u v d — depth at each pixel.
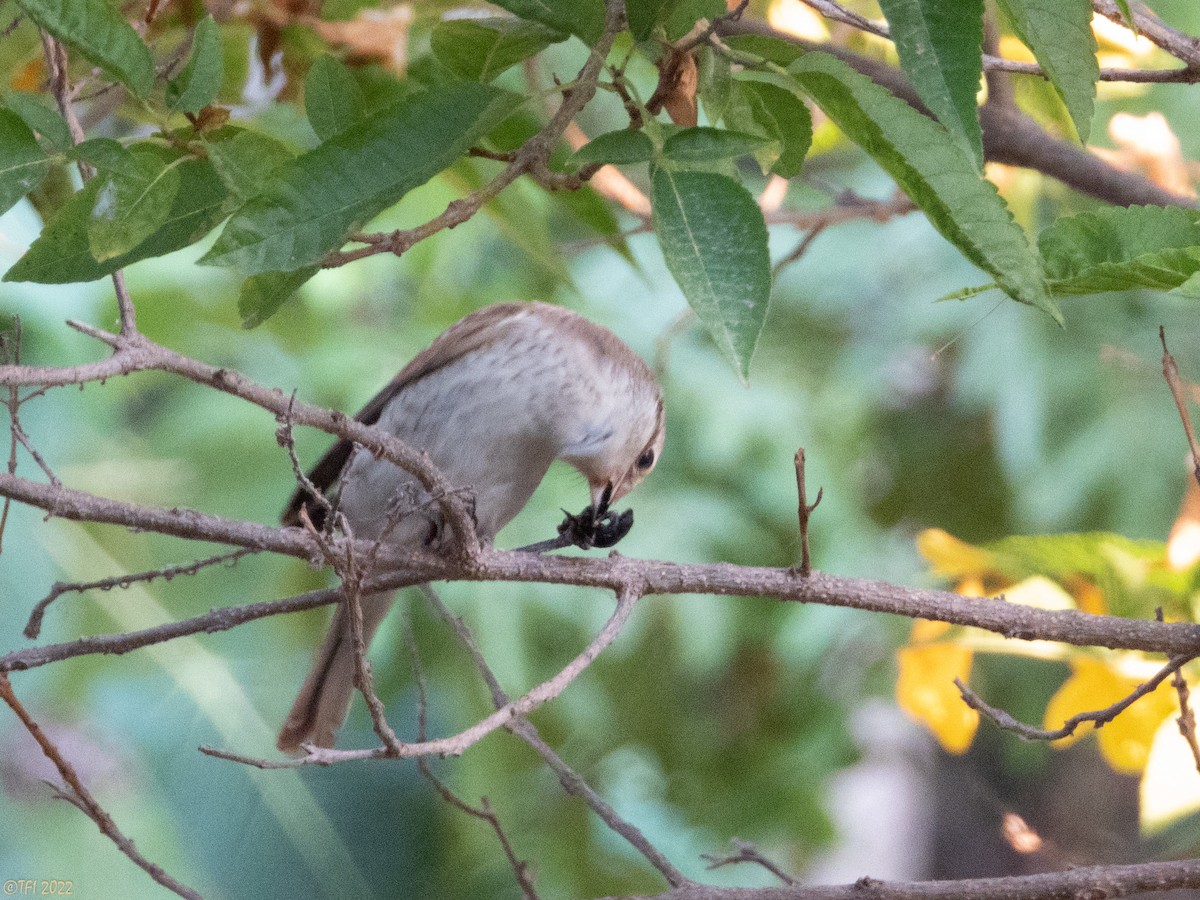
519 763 14.08
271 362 14.07
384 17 6.88
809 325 15.94
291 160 4.11
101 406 12.28
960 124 3.90
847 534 15.06
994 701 15.50
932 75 3.91
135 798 11.71
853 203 8.95
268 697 11.33
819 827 15.84
